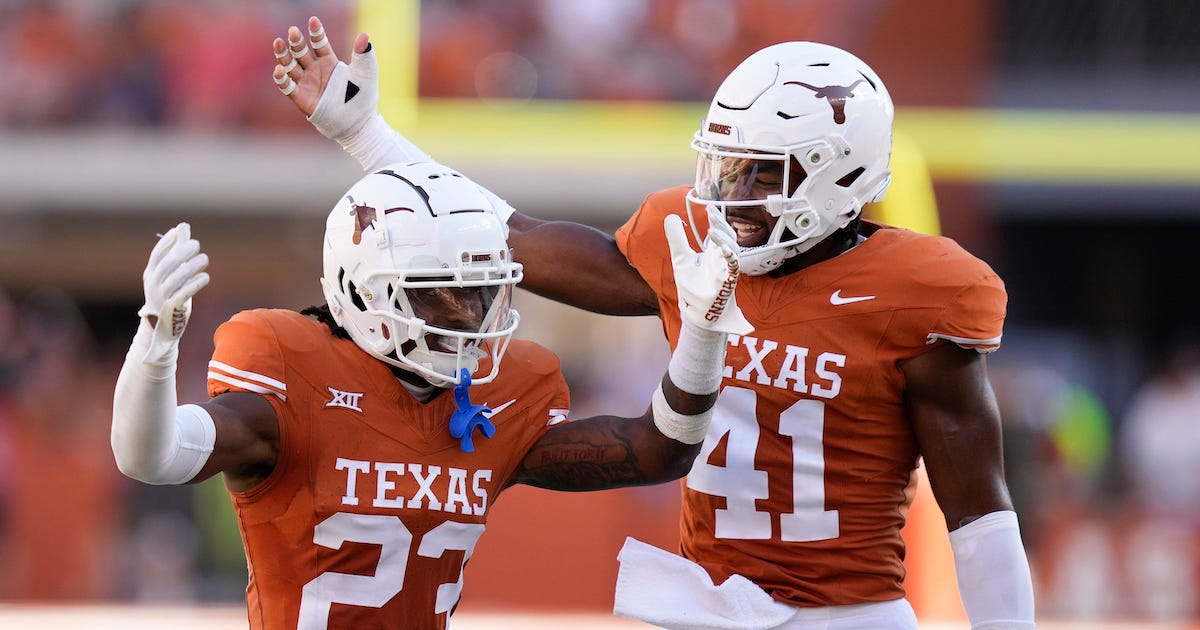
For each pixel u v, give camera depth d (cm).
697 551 1170
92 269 3956
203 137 3759
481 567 2461
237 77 3797
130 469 948
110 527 2866
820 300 1126
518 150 3756
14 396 3073
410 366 1055
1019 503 2842
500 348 1127
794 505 1129
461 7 3881
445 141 3753
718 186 1125
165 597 2842
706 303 990
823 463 1124
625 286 1219
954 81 3834
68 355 3525
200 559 2875
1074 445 3216
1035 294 4316
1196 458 3177
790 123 1102
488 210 1078
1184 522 2797
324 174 3725
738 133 1112
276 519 1039
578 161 3744
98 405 3178
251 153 3722
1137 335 4291
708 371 1020
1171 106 3900
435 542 1063
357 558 1041
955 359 1110
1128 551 2773
